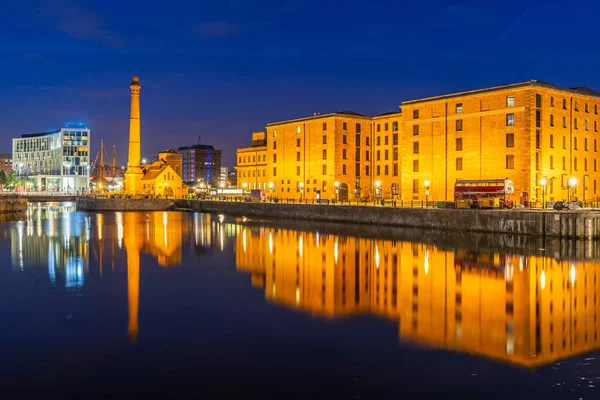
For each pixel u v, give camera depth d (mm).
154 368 18250
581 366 18609
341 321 24453
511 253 51062
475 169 90000
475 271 40031
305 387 16781
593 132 93750
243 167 161250
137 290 31266
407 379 17406
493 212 68500
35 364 18547
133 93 154500
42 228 76125
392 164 121562
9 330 22469
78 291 30734
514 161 84438
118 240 59906
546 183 84562
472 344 21000
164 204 148875
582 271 40312
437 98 96312
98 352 19781
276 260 45250
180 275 36844
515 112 84625
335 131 120875
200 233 71000
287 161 133125
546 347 20750
